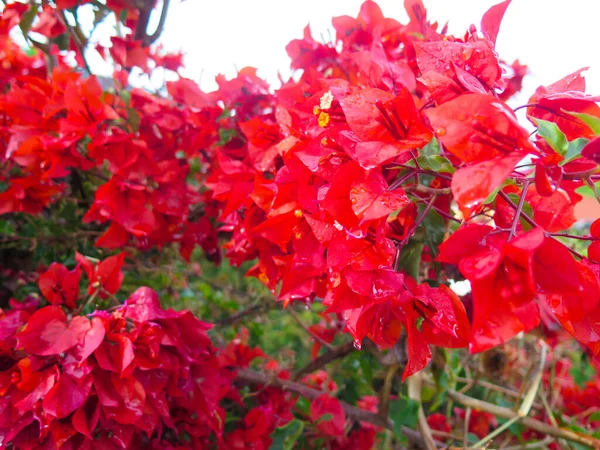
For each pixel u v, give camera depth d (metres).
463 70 0.22
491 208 0.28
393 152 0.21
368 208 0.22
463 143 0.19
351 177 0.23
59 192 0.59
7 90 0.62
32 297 0.55
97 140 0.46
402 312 0.25
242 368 0.53
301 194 0.26
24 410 0.32
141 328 0.35
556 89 0.25
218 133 0.53
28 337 0.33
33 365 0.33
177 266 0.87
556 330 0.53
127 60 0.61
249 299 0.88
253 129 0.38
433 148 0.25
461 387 0.75
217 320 0.78
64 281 0.38
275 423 0.51
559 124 0.24
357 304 0.24
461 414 0.75
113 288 0.39
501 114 0.19
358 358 0.59
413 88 0.29
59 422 0.33
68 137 0.47
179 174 0.54
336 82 0.30
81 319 0.34
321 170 0.25
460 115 0.19
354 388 0.68
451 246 0.20
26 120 0.49
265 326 0.99
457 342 0.24
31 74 0.61
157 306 0.37
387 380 0.52
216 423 0.40
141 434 0.38
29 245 0.63
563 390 0.72
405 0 0.42
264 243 0.35
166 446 0.39
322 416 0.50
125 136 0.47
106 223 0.68
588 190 0.24
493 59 0.23
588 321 0.21
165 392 0.37
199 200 0.56
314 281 0.30
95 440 0.35
